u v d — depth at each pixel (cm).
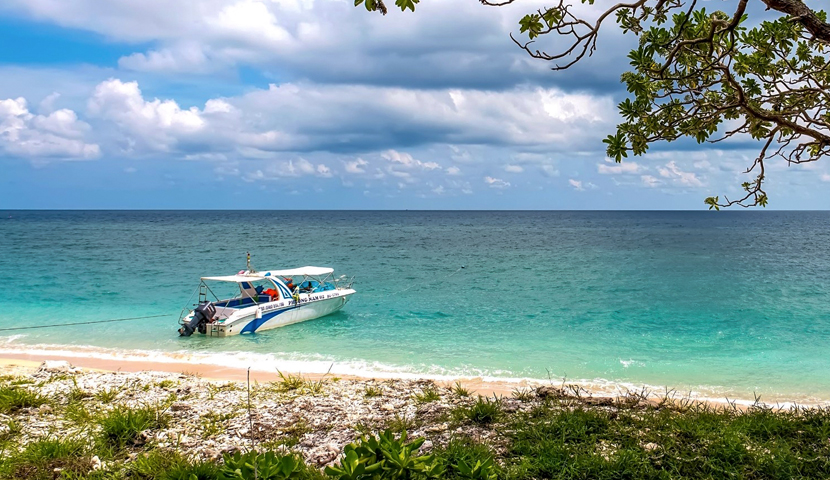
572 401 970
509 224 15150
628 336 1967
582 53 539
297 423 869
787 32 597
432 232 10294
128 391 1077
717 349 1759
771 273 3903
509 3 512
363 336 1973
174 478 630
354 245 6712
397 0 409
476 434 789
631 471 639
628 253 5609
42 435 795
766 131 645
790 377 1438
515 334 1997
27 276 3578
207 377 1395
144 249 5834
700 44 579
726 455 672
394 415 914
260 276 2203
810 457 674
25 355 1662
